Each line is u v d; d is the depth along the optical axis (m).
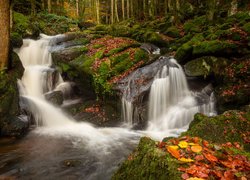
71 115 9.65
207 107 8.79
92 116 9.41
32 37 15.49
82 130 8.44
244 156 3.32
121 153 6.50
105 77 10.03
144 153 3.29
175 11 18.58
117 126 8.96
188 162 2.88
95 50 11.83
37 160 5.95
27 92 10.03
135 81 9.68
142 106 9.09
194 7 20.72
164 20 20.30
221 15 16.45
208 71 9.24
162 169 2.89
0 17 8.10
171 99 9.66
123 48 11.78
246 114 6.26
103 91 9.91
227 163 2.95
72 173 5.35
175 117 8.91
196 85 9.83
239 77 8.59
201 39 11.12
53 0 26.47
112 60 10.70
